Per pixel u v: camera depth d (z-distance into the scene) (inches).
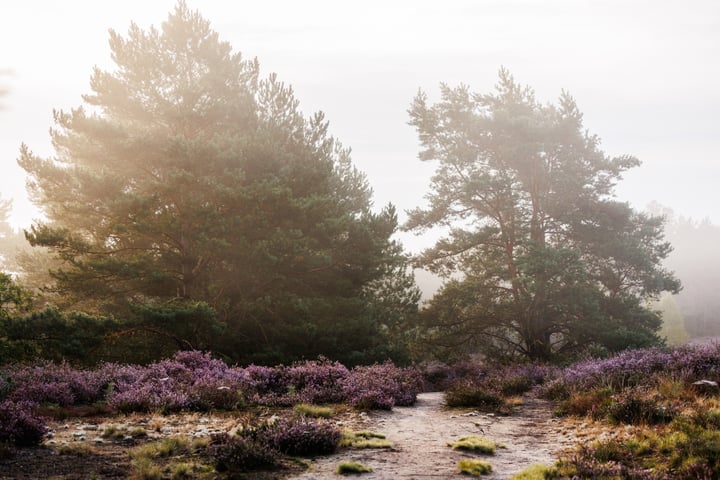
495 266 1160.2
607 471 254.5
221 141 837.2
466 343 1220.5
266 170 870.4
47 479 246.5
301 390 575.8
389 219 989.2
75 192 792.9
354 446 340.2
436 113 1259.8
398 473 276.2
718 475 242.2
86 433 355.9
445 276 1278.3
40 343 660.7
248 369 619.8
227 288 868.0
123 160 846.5
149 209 773.3
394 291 1051.3
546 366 829.8
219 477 262.4
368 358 864.9
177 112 857.5
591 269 1170.6
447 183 1238.9
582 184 1141.1
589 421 412.5
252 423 384.5
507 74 1250.6
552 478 255.1
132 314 759.1
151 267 789.9
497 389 633.6
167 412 447.2
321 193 949.8
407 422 454.9
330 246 909.2
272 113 1013.8
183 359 625.9
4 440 307.6
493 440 372.8
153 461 288.8
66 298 877.2
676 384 446.9
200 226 780.6
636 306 1115.3
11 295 671.8
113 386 501.7
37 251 1040.8
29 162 783.7
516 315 1136.8
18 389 447.5
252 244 799.1
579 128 1171.3
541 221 1157.1
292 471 277.0
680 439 294.8
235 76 981.8
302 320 851.4
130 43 925.2
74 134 888.3
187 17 961.5
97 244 840.3
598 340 1032.8
